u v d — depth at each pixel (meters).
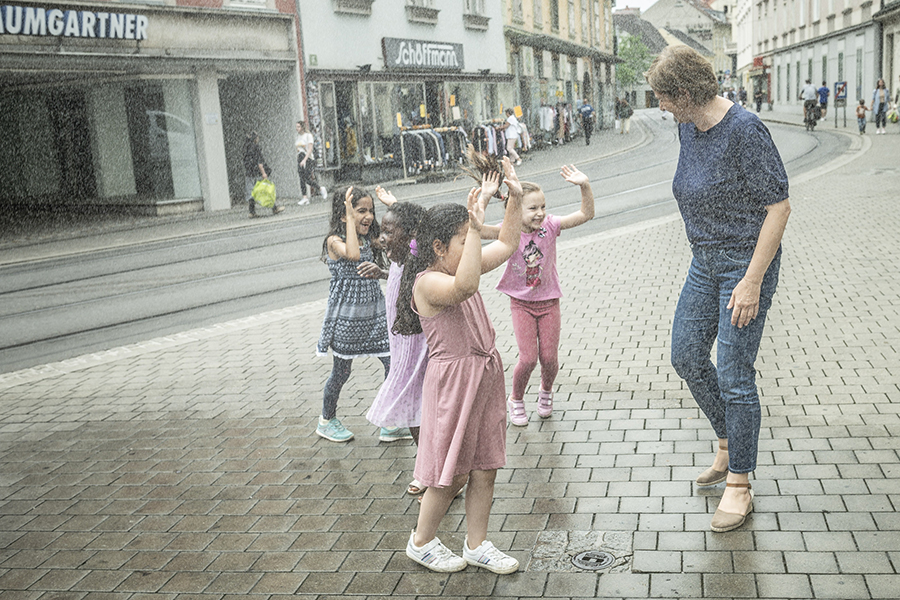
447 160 26.73
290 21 22.72
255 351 7.59
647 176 21.12
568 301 8.30
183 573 3.84
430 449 3.57
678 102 3.68
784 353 6.17
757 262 3.61
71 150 21.41
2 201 22.75
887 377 5.54
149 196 20.23
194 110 20.52
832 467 4.33
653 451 4.74
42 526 4.43
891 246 9.66
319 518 4.29
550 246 5.06
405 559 3.81
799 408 5.14
